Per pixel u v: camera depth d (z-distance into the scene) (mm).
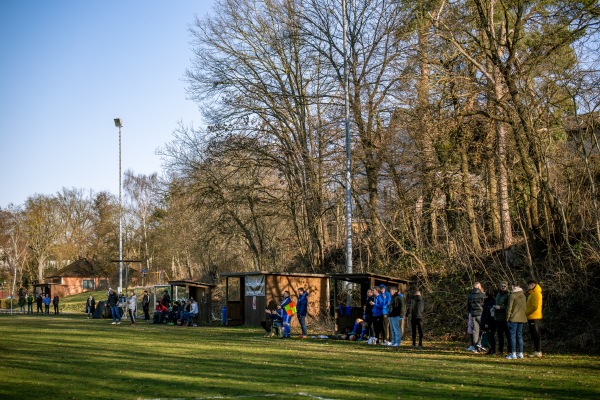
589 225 24125
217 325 36000
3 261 104000
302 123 40688
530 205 25641
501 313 18656
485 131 27734
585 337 19828
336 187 38656
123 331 29281
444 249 30969
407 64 31234
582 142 21938
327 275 26047
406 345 22484
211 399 10367
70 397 10406
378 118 33469
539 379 13352
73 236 105062
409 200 31906
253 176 42250
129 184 88062
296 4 38312
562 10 24625
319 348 20766
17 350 18547
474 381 12984
